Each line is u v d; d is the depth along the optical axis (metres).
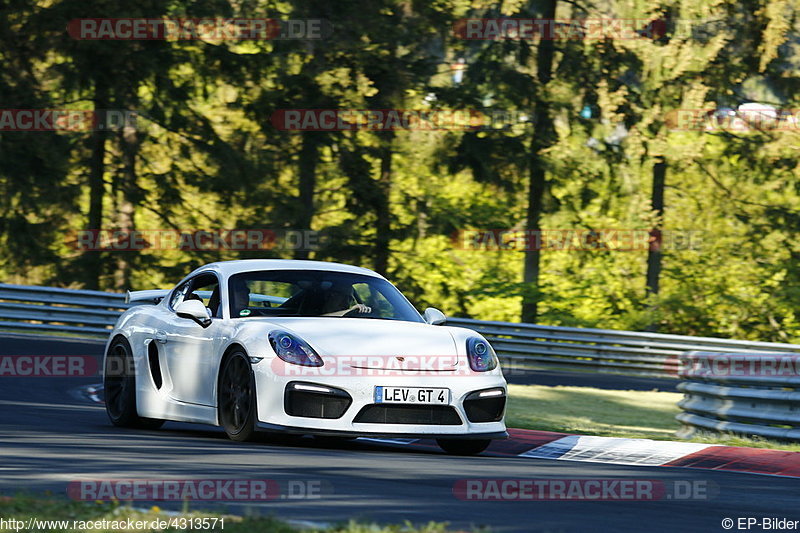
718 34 93.38
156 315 31.56
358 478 20.34
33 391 42.75
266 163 95.62
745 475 25.27
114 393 32.25
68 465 20.42
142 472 19.67
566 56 94.31
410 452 27.42
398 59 92.81
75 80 93.25
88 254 98.94
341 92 91.69
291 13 92.56
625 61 93.50
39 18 90.75
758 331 114.56
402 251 102.31
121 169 99.38
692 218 112.19
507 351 75.88
